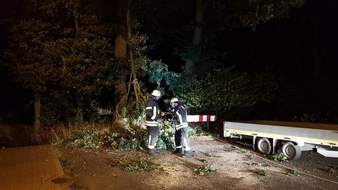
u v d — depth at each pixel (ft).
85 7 46.73
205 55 57.16
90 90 47.83
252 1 45.55
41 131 51.70
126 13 48.06
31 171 24.86
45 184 21.71
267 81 53.42
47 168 25.72
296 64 73.92
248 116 56.49
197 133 44.83
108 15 47.91
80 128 44.86
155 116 32.89
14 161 28.04
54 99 53.62
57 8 46.96
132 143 35.50
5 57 49.34
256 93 53.21
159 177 25.76
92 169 27.81
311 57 75.87
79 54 47.65
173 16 59.11
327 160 31.50
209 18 58.03
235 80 52.60
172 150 35.63
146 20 55.98
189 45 58.90
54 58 47.52
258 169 28.30
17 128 56.80
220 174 26.73
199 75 56.24
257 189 23.24
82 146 36.96
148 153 33.50
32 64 47.57
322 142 28.48
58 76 47.47
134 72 48.96
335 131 27.50
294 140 30.76
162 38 60.64
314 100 55.01
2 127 53.78
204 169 27.48
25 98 60.13
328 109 53.31
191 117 44.68
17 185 21.49
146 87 56.03
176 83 56.44
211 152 34.63
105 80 49.08
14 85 62.23
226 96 51.62
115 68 48.57
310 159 31.89
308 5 72.95
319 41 75.66
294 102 55.67
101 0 47.32
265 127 33.58
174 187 23.53
